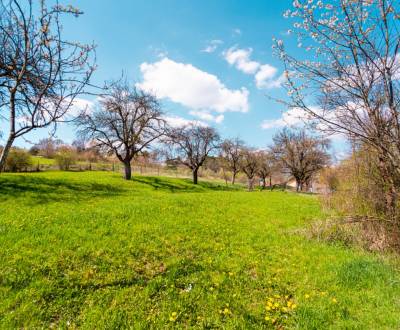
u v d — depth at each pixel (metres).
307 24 6.75
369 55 6.90
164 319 5.34
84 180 35.12
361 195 10.95
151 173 66.81
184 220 13.82
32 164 51.75
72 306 5.68
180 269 7.65
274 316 5.53
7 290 5.92
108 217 12.92
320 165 56.12
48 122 4.08
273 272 7.87
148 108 40.53
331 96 7.41
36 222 11.41
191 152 54.62
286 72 7.09
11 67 4.00
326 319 5.39
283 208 21.22
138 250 8.85
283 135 60.53
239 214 17.58
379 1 6.14
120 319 5.25
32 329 4.92
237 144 70.25
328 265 8.31
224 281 7.06
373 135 7.34
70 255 8.00
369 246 10.02
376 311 5.64
